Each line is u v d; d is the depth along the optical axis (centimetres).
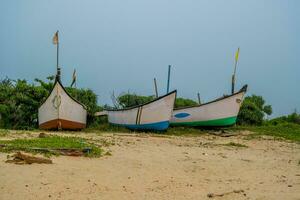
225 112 2538
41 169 1084
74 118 2297
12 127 2355
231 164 1359
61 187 951
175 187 1018
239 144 1953
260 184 1080
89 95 2738
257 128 2752
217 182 1091
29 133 1909
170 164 1298
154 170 1196
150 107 2347
